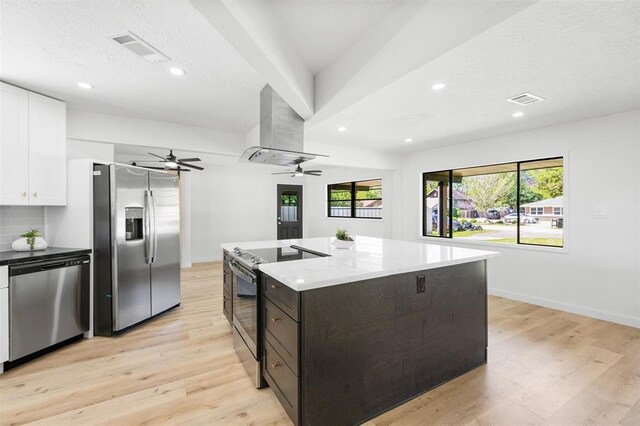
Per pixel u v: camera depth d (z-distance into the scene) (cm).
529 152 400
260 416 184
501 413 186
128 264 313
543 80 245
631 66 219
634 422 177
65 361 251
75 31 192
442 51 163
